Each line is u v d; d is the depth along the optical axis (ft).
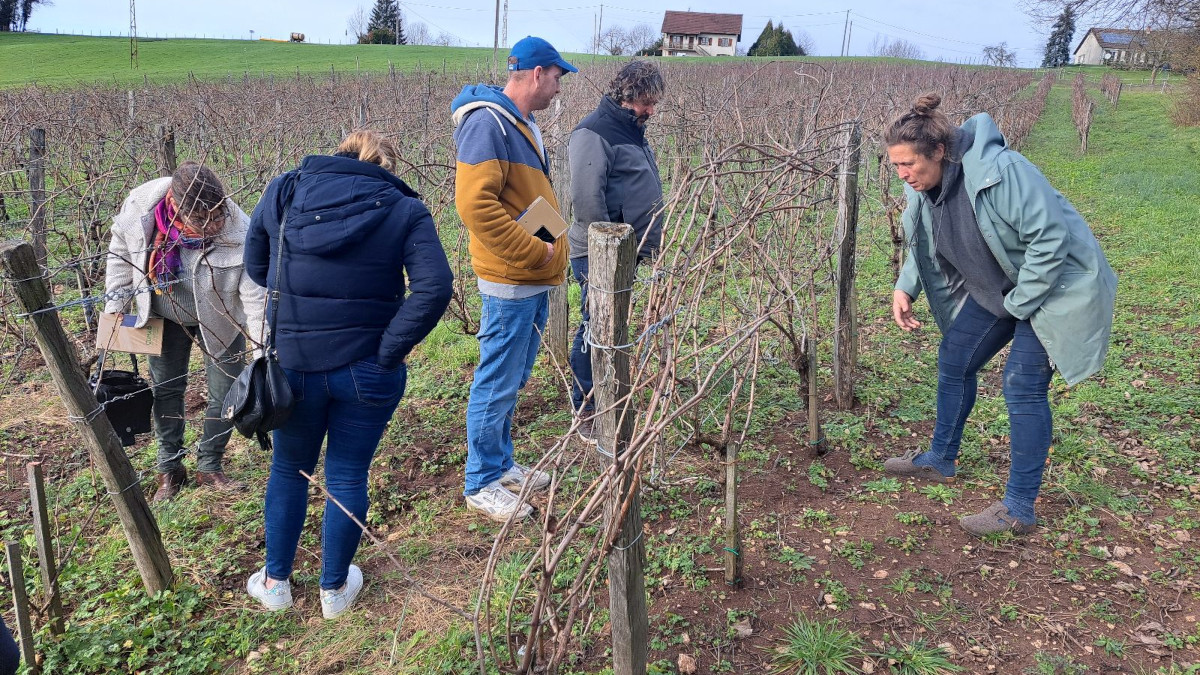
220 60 162.91
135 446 13.16
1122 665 8.21
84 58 160.66
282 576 9.20
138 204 10.53
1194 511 10.87
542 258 9.99
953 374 11.28
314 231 7.89
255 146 35.50
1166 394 14.58
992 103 61.16
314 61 161.58
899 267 20.29
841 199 13.15
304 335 8.13
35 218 20.43
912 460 12.08
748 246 11.73
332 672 8.43
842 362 14.15
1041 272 9.30
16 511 11.35
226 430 11.75
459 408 14.90
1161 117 78.28
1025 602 9.23
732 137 24.45
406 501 11.73
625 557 6.82
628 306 6.30
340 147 8.62
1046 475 11.87
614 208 12.95
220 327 10.96
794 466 12.51
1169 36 63.57
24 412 14.56
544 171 10.73
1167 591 9.30
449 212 27.48
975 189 9.52
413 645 8.68
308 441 8.70
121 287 10.55
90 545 10.47
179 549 10.32
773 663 8.43
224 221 10.52
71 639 8.47
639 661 7.36
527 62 10.05
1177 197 34.91
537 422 14.16
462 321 16.60
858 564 9.95
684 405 6.57
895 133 9.85
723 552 10.21
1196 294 20.58
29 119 38.78
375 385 8.39
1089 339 9.46
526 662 6.56
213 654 8.64
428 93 59.31
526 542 10.48
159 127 25.73
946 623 8.93
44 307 7.79
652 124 34.81
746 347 9.57
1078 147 59.82
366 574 10.01
